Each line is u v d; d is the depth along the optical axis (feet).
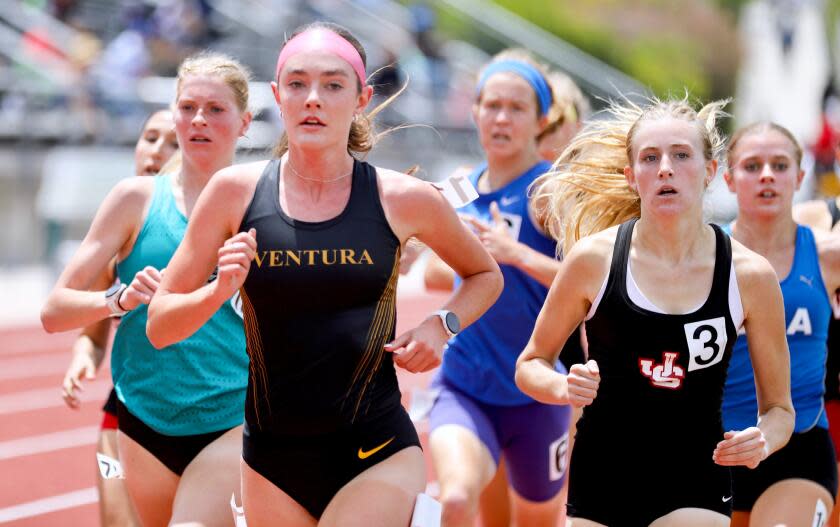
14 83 190.60
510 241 51.21
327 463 35.19
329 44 34.83
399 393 36.73
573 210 44.24
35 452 89.25
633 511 37.37
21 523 70.44
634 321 35.91
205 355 43.06
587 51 366.84
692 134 36.04
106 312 41.47
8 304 158.51
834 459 47.03
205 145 44.14
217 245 35.60
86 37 201.87
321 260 34.22
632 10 371.76
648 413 36.76
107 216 43.83
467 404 53.36
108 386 114.93
